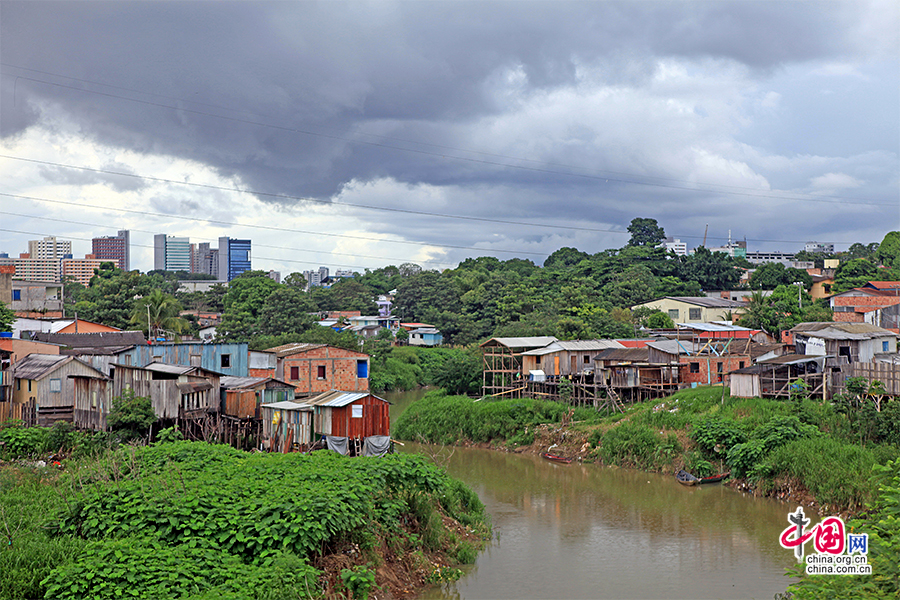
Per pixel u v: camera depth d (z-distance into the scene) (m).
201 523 22.38
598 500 41.09
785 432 41.88
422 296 134.38
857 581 17.14
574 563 30.22
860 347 53.44
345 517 23.62
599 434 52.38
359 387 63.09
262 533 22.11
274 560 21.08
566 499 41.41
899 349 58.59
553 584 27.77
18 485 29.09
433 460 41.62
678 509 38.81
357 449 38.69
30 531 23.20
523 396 68.69
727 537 33.81
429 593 26.03
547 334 90.12
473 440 59.50
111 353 51.25
